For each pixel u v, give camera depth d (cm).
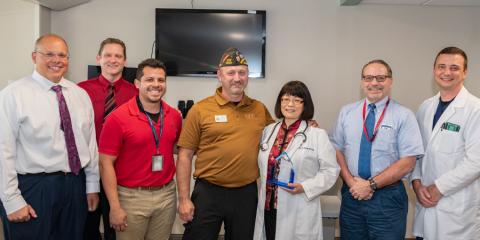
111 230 221
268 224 212
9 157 181
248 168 212
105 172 198
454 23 379
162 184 208
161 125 209
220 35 364
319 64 378
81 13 368
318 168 211
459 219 213
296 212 205
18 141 189
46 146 190
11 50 344
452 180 207
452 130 215
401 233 217
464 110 214
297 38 376
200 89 375
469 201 213
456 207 213
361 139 224
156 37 362
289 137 212
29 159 187
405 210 219
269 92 378
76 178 202
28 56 344
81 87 242
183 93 375
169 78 374
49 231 192
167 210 211
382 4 376
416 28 379
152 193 205
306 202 205
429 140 224
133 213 201
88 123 211
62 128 196
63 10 366
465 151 211
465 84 383
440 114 226
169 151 212
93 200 213
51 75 195
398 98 382
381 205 214
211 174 211
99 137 223
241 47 366
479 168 203
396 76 381
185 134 216
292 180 204
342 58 378
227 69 208
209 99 221
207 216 212
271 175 209
